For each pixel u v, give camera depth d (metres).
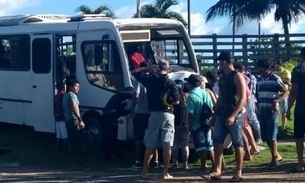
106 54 17.38
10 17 20.44
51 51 18.69
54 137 19.80
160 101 13.78
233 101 13.16
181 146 15.44
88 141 17.72
